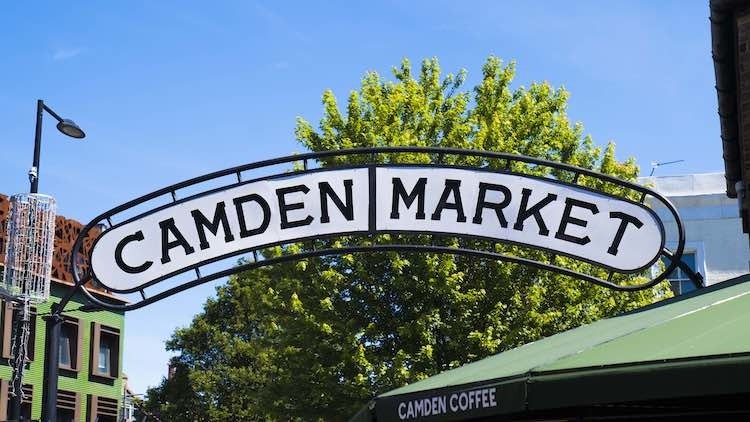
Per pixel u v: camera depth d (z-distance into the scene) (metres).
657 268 22.38
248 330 49.00
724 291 7.27
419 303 19.58
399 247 9.26
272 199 9.26
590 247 9.05
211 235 9.24
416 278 19.25
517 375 5.93
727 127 11.80
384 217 9.14
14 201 15.82
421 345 19.47
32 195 15.99
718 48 10.62
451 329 19.41
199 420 48.34
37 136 16.55
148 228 9.30
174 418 48.75
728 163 12.77
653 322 6.40
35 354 35.56
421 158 20.39
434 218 9.15
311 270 19.97
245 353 47.66
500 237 9.10
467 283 19.75
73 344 37.75
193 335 49.41
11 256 15.55
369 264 19.70
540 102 22.30
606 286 9.14
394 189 9.20
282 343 20.38
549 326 20.09
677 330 5.95
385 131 20.42
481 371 6.96
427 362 19.27
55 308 9.88
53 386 9.98
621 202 9.10
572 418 7.88
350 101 21.14
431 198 9.18
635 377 5.37
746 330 5.50
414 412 6.85
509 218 9.14
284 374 20.48
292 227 9.20
